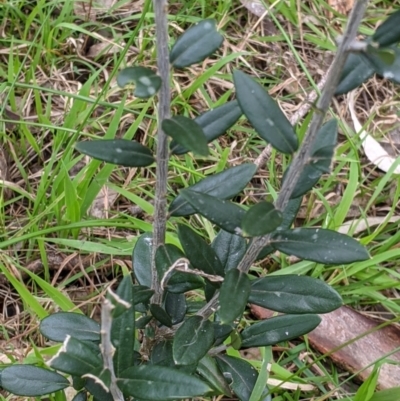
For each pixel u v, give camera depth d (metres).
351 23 0.28
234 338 0.44
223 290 0.36
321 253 0.35
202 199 0.35
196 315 0.42
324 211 0.71
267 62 0.85
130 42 0.69
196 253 0.39
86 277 0.64
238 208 0.35
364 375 0.57
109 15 0.87
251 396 0.47
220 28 0.84
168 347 0.47
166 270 0.40
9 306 0.62
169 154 0.36
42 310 0.56
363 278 0.63
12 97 0.74
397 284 0.60
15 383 0.43
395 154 0.78
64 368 0.36
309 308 0.39
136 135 0.76
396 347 0.58
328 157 0.32
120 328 0.39
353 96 0.81
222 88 0.82
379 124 0.80
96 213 0.69
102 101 0.73
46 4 0.81
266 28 0.89
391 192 0.73
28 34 0.84
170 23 0.81
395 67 0.28
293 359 0.58
